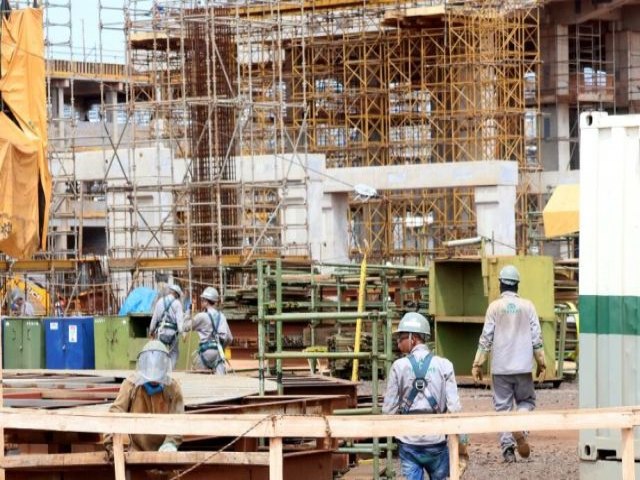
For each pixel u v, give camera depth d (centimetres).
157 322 2794
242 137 5912
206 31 5481
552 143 8225
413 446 1573
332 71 7494
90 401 1903
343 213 6588
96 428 1430
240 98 5369
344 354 1928
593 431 1766
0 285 5406
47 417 1455
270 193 6125
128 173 5741
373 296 3875
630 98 8381
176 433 1398
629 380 1752
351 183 6544
